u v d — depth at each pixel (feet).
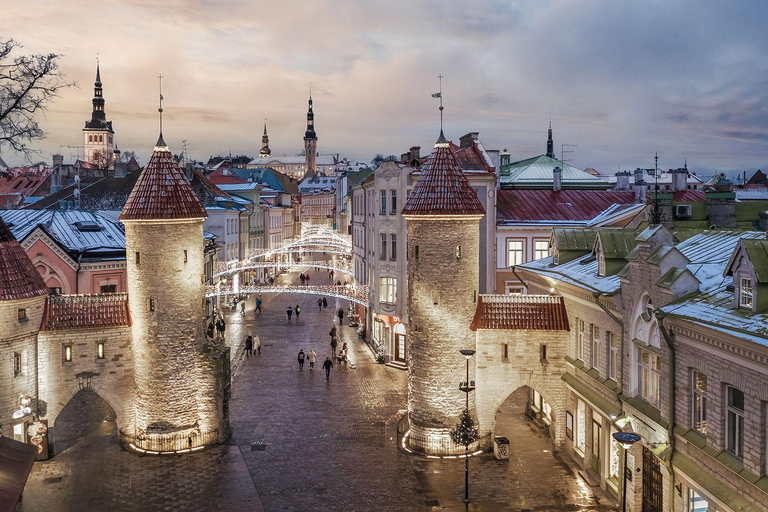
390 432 110.32
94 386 101.76
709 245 82.02
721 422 60.49
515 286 155.74
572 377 98.22
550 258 118.42
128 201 103.24
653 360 75.77
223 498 85.61
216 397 104.99
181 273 103.19
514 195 166.61
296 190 583.17
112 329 102.53
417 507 83.05
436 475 93.04
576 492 86.94
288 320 214.48
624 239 93.30
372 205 171.73
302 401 126.82
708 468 62.18
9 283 92.89
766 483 53.47
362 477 92.32
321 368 151.84
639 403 77.51
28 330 95.40
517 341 102.17
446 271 101.81
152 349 102.12
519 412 121.80
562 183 193.06
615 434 64.69
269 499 85.46
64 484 89.92
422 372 102.94
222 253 236.22
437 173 104.53
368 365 155.12
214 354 105.70
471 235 103.24
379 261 157.79
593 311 92.02
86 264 132.67
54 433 105.09
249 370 149.79
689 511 67.05
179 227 102.99
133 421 104.99
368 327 179.93
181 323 103.19
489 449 102.68
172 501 84.79
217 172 344.69
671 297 69.56
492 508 82.58
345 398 128.77
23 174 449.06
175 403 102.83
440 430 101.35
